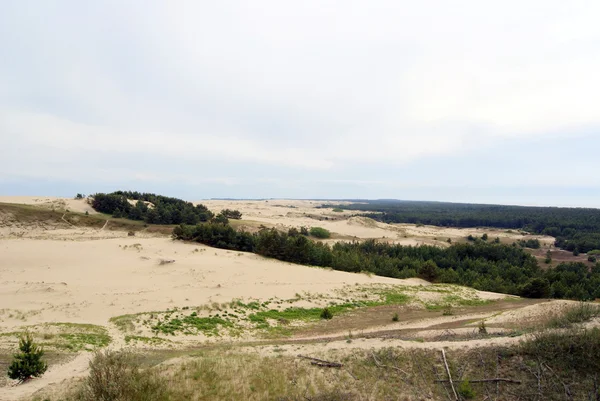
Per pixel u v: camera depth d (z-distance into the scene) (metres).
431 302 43.25
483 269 75.75
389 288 48.94
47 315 28.25
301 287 44.41
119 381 13.44
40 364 16.42
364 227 137.50
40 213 76.19
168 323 28.53
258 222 114.62
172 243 63.25
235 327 29.67
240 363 17.59
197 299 35.59
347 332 28.52
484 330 22.19
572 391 13.63
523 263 81.50
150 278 41.72
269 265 53.41
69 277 40.41
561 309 29.20
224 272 46.25
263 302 37.31
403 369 16.25
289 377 16.30
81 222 79.19
